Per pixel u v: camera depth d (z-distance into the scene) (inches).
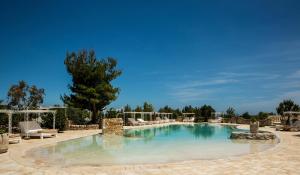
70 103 1200.2
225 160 407.5
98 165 392.2
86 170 349.7
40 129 813.2
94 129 1136.2
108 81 1279.5
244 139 787.4
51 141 700.0
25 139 738.8
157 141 765.3
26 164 392.5
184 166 367.2
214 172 333.4
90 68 1215.6
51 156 494.3
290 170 340.8
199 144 692.1
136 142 739.4
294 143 602.2
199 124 1704.0
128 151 573.9
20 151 524.7
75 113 1176.2
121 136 888.3
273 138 763.4
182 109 2356.1
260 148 587.5
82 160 462.0
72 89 1221.1
